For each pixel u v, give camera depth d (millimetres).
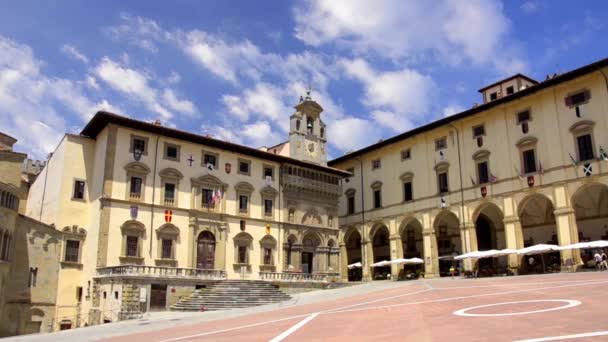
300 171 63750
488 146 57438
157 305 43344
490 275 54719
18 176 44094
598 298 19734
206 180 54375
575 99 50094
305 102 67812
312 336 16438
